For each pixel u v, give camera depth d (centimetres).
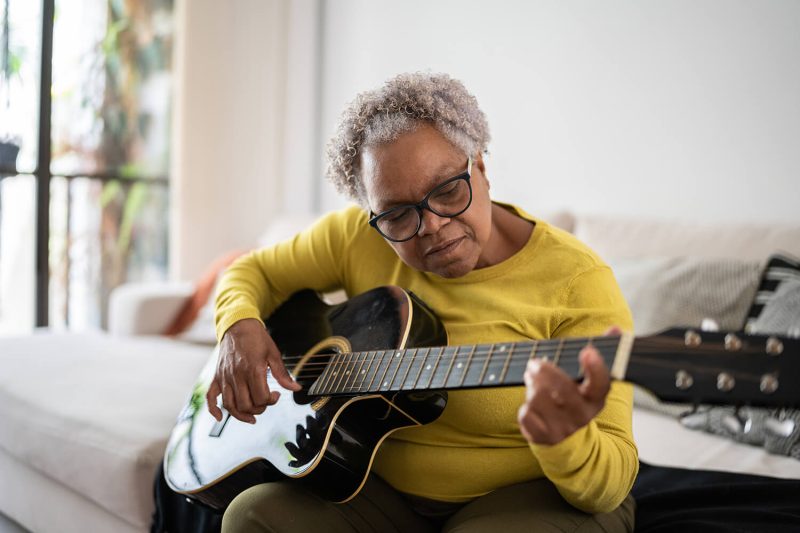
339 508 113
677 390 76
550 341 88
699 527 115
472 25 293
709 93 231
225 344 128
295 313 138
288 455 114
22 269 367
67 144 350
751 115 223
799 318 161
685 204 238
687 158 237
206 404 138
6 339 252
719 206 231
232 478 122
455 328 118
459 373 95
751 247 196
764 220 221
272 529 108
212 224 360
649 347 79
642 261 202
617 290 114
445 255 111
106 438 164
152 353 239
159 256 386
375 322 121
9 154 327
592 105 259
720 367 75
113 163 366
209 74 353
